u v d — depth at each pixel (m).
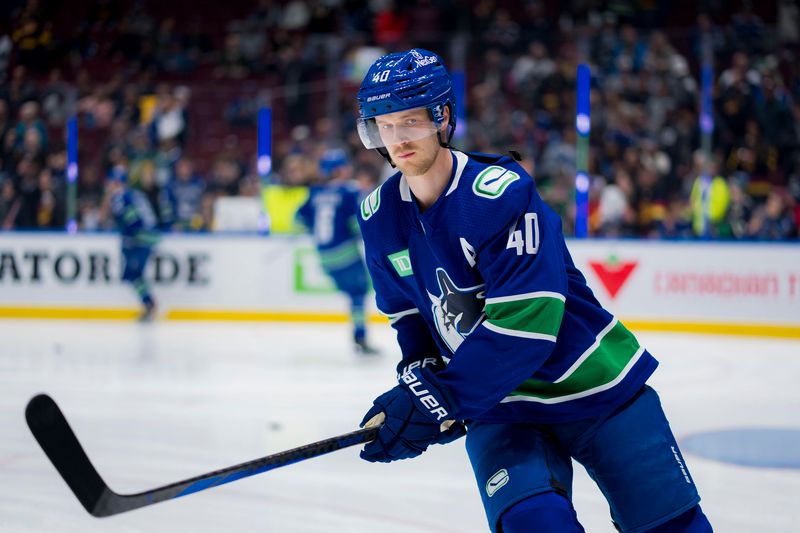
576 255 11.25
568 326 2.41
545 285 2.26
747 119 11.15
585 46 11.81
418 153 2.30
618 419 2.44
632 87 11.46
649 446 2.44
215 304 12.32
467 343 2.30
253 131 12.45
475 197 2.30
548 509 2.24
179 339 10.49
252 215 12.36
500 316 2.28
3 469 4.98
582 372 2.42
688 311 10.89
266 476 4.88
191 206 12.43
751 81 11.19
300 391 7.38
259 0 16.00
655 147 11.30
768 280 10.60
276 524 4.11
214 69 14.86
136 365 8.62
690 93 11.34
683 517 2.47
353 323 9.35
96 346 9.85
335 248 9.25
